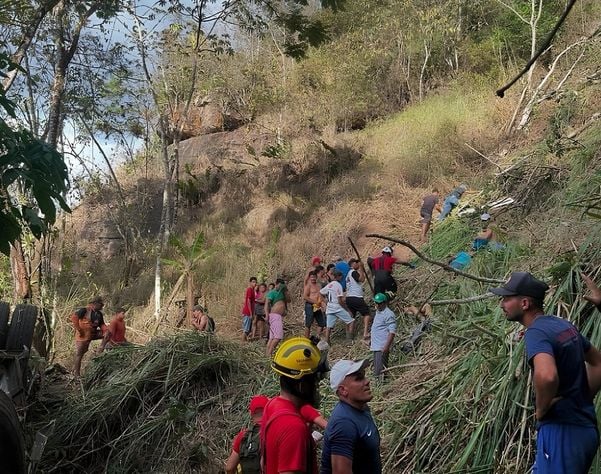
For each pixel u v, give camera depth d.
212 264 17.67
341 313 11.72
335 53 25.19
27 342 8.30
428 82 24.95
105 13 14.96
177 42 20.69
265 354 10.37
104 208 23.11
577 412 3.44
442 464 5.67
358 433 3.42
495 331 6.32
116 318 11.20
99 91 17.91
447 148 18.47
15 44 14.30
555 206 10.11
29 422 8.47
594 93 14.41
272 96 25.80
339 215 18.22
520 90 19.03
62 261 18.16
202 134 27.12
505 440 5.31
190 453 7.55
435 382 6.58
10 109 5.61
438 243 13.23
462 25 24.66
